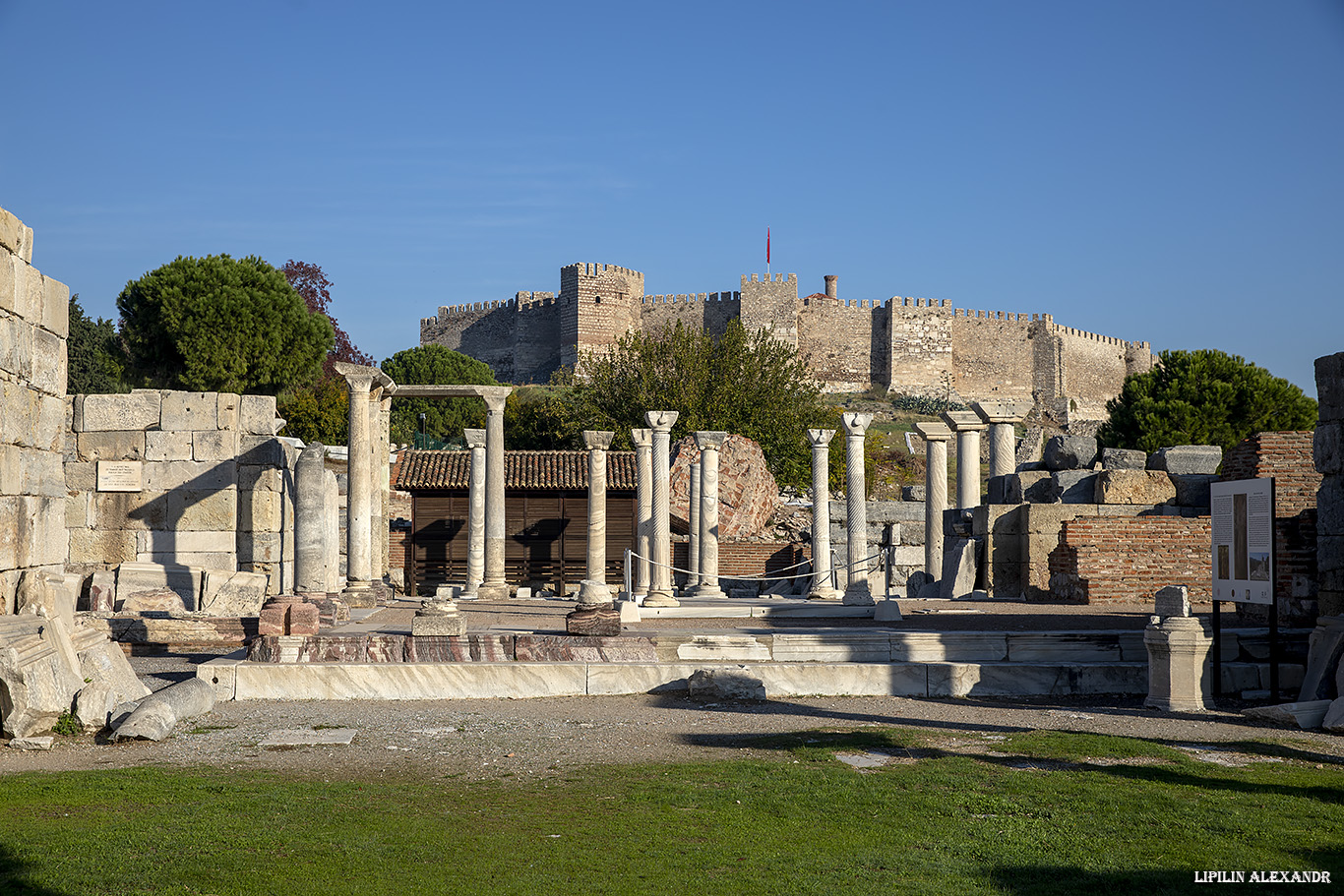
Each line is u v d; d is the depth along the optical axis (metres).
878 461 68.75
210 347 48.72
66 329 15.38
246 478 24.50
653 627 18.77
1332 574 16.03
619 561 45.88
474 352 132.62
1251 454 23.98
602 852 7.82
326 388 64.06
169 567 22.97
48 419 14.70
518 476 45.66
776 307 117.19
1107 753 11.34
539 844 8.00
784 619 20.94
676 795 9.45
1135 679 16.03
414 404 80.56
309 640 15.84
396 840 8.05
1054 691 15.91
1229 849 7.93
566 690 15.55
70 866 7.34
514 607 25.11
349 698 15.22
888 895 6.95
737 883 7.18
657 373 61.56
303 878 7.16
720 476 46.00
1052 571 24.48
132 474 24.28
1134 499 25.39
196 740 12.15
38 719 11.99
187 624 20.14
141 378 50.75
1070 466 27.27
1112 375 129.75
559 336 122.31
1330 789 9.80
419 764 10.84
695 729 12.86
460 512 45.50
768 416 59.47
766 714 14.02
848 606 21.95
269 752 11.45
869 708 14.56
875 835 8.32
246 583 22.45
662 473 25.09
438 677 15.38
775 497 47.88
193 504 24.28
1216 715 13.99
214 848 7.79
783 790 9.62
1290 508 23.27
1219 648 15.36
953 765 10.70
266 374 50.25
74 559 24.20
